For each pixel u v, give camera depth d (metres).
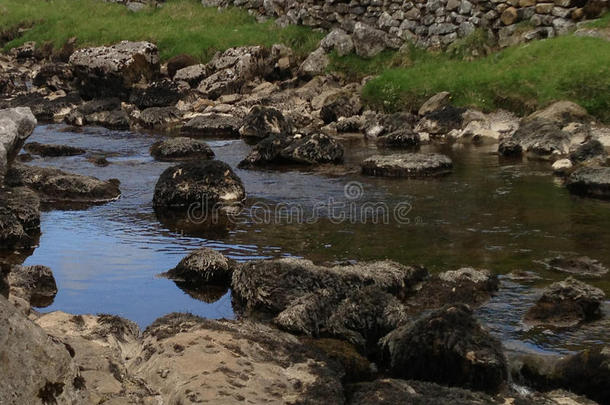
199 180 32.66
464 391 14.50
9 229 26.91
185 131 53.84
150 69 67.62
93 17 86.88
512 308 20.61
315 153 40.72
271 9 75.69
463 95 51.84
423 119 50.03
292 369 15.18
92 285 23.12
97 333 16.44
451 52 58.72
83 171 39.81
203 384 13.86
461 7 59.22
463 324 16.64
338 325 18.73
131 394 13.20
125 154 45.16
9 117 25.61
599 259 24.50
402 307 18.88
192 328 16.45
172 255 25.78
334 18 67.88
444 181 35.88
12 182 34.47
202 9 81.44
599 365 15.80
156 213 31.58
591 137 42.25
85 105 60.66
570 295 20.28
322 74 62.88
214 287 23.08
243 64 64.94
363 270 21.86
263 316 20.69
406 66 59.72
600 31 52.59
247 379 14.29
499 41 57.75
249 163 41.00
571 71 48.56
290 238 27.41
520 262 24.34
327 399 13.87
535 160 40.31
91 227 29.55
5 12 93.12
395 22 62.56
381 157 38.47
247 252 25.91
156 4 86.31
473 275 22.14
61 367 10.62
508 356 17.41
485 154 42.44
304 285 21.11
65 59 80.06
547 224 28.45
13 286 21.53
